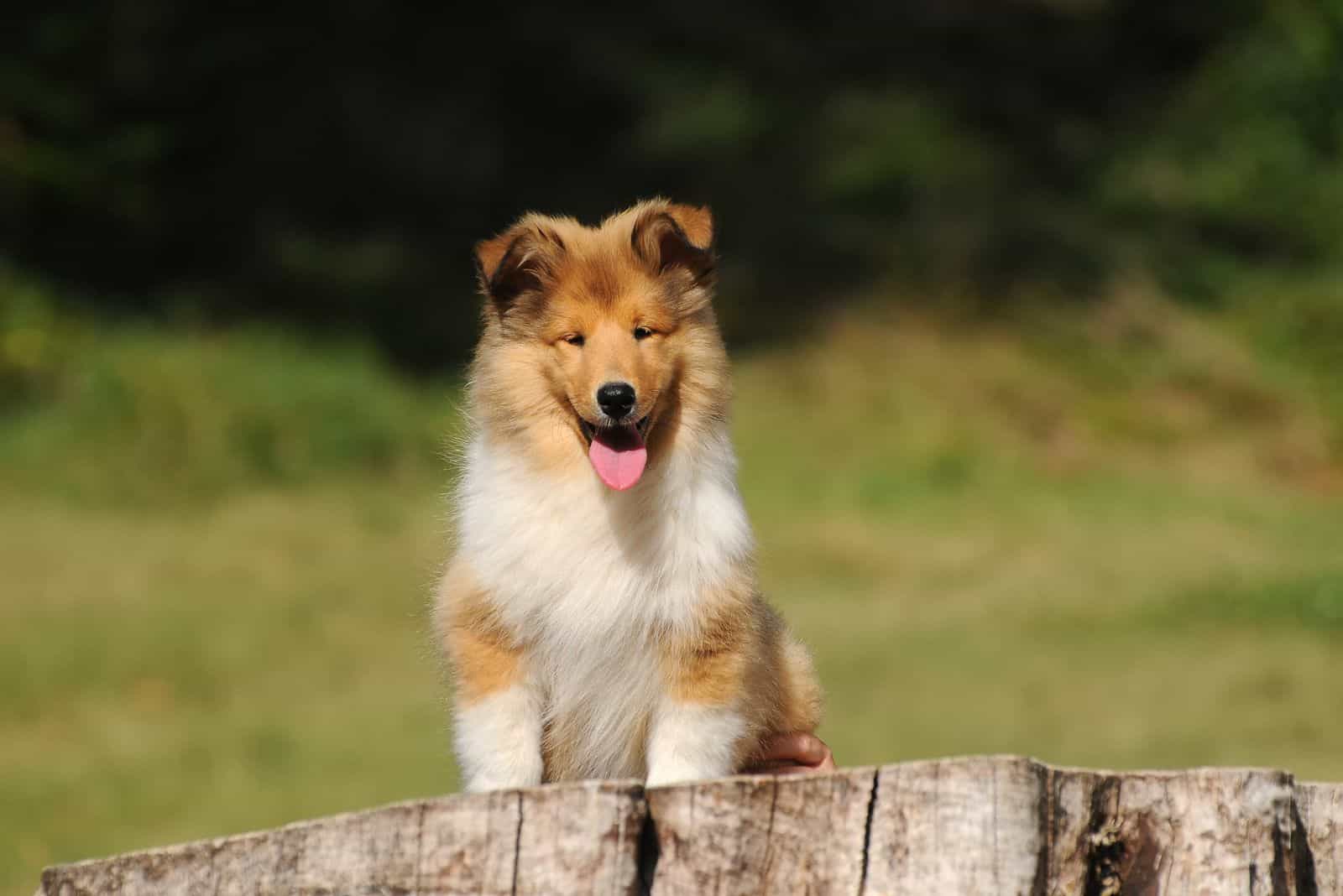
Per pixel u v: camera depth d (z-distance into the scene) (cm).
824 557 1783
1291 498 2241
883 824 379
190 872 390
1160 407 2536
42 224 2583
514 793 382
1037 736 1179
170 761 1119
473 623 516
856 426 2361
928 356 2592
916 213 2930
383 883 383
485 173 3030
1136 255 2973
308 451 1988
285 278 2627
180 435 1925
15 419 1972
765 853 382
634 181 3053
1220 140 3272
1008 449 2333
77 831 977
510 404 521
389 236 2842
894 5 3316
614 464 496
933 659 1400
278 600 1512
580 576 509
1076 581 1688
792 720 579
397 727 1212
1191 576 1684
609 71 3109
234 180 2795
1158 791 396
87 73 2598
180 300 2519
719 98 3028
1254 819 392
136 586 1507
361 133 2916
